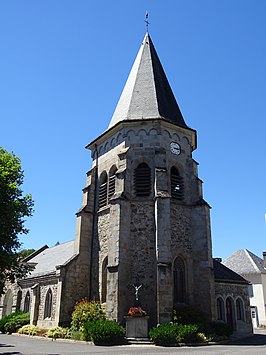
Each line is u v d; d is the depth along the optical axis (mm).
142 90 29172
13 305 35500
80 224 27562
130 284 23172
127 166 25734
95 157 30328
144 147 26359
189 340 19891
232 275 29609
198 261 24812
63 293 25359
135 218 24609
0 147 20531
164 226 23453
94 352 16125
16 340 23031
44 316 28531
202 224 25469
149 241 23922
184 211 25953
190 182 27156
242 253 54438
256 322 48500
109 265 23297
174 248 24484
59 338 23000
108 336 19812
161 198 24078
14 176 19828
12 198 19453
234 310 27984
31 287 32438
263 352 16312
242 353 15883
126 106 28969
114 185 27156
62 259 33062
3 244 18578
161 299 21625
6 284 38188
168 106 29188
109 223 26000
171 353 15648
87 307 23469
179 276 24438
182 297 24094
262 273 50188
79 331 22172
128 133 26984
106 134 29000
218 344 20578
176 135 27688
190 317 22328
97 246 26859
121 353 15656
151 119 26656
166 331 19625
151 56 31484
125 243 23688
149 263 23453
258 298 49188
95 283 26000
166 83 31641
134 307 21797
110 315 22016
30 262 40188
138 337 20609
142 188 25500
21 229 19281
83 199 28953
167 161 26312
